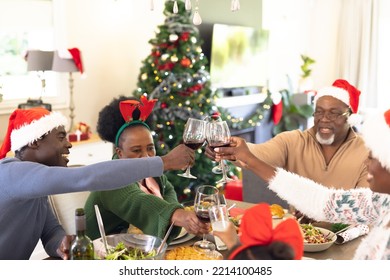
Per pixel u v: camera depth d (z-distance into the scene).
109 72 4.80
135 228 1.95
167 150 4.31
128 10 4.90
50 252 1.72
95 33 4.61
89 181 1.43
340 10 7.69
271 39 6.74
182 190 4.40
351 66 7.58
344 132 2.46
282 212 1.99
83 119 4.61
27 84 4.28
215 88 5.10
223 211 1.36
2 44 4.09
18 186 1.47
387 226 1.32
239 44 5.72
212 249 1.61
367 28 7.38
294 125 6.79
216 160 1.93
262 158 2.52
